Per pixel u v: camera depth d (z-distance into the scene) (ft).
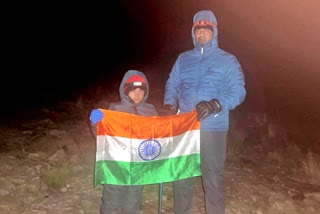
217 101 13.44
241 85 13.88
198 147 14.32
